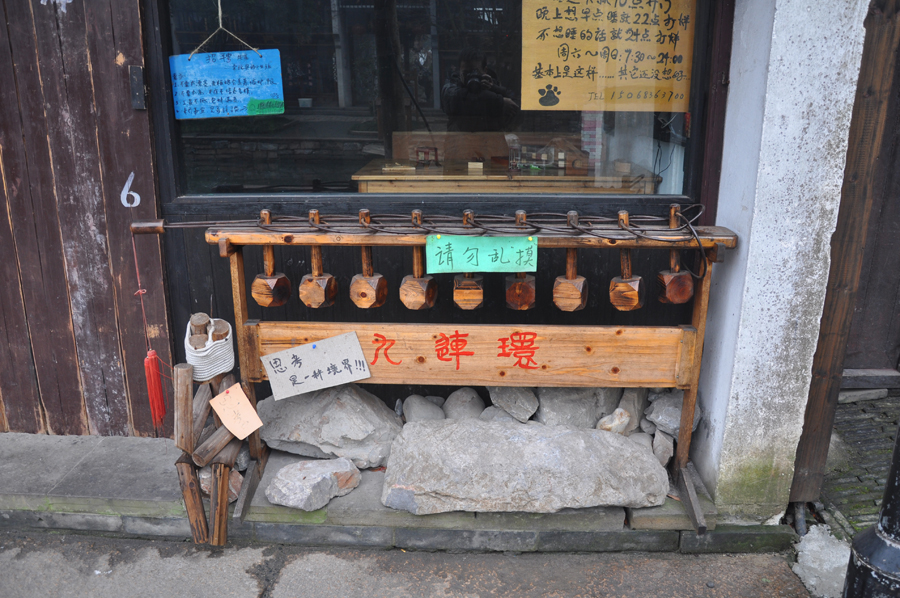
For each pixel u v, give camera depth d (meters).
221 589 2.35
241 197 2.71
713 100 2.51
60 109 2.59
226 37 2.59
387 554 2.53
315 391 2.75
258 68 2.63
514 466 2.46
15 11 2.49
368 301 2.43
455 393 2.96
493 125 2.71
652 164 2.75
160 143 2.64
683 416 2.55
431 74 2.66
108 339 2.86
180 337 2.89
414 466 2.50
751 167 2.25
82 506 2.59
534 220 2.61
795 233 2.25
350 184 2.77
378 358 2.53
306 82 2.66
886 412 3.50
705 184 2.61
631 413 2.79
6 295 2.82
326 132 2.71
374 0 2.57
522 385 2.55
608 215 2.69
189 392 2.36
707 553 2.56
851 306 2.37
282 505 2.51
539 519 2.50
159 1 2.49
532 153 2.75
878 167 3.27
